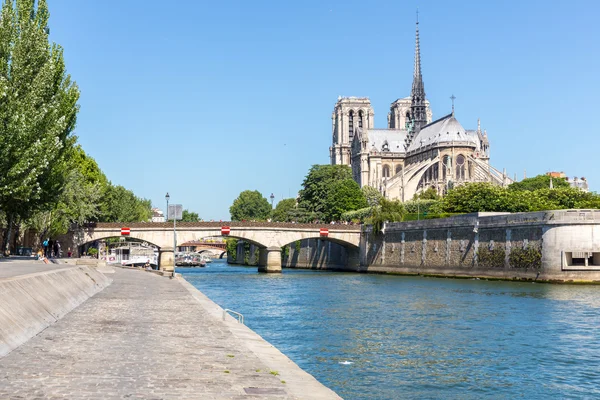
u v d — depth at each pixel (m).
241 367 18.66
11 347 20.58
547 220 87.00
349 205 185.88
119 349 21.23
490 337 38.53
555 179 184.00
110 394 14.78
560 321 45.53
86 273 52.34
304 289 81.69
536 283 86.31
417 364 30.59
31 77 58.72
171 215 83.50
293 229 137.50
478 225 102.38
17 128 54.59
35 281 31.45
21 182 55.78
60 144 59.91
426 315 49.84
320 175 193.88
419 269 119.81
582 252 84.00
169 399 14.50
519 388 26.11
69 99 69.25
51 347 21.27
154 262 169.50
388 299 64.69
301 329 42.53
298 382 16.91
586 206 134.75
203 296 46.25
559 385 26.62
